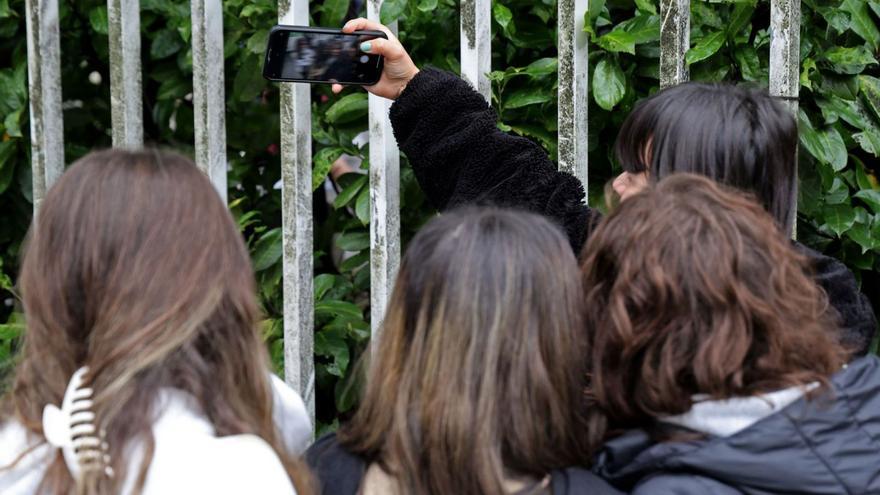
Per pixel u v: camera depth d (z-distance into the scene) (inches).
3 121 133.0
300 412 73.9
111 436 56.6
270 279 121.3
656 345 62.4
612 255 65.4
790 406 60.8
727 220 63.2
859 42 109.0
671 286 62.0
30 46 119.3
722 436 61.3
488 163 92.1
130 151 62.4
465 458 60.4
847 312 76.5
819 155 99.6
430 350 61.8
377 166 105.2
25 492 61.3
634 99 110.9
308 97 107.5
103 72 143.4
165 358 58.4
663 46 96.4
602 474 65.2
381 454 65.2
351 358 124.6
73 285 59.7
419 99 94.0
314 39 95.3
